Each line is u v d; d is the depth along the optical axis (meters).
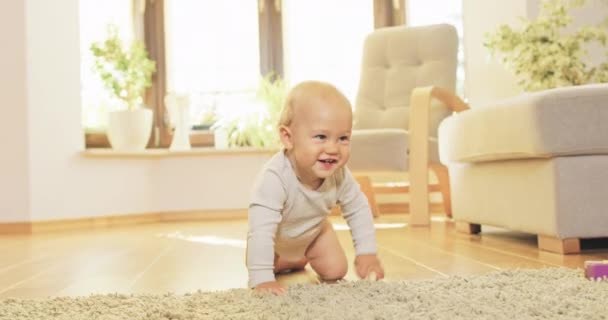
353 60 4.48
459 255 1.71
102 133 4.33
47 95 3.71
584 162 1.64
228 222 3.78
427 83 3.56
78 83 3.90
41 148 3.66
